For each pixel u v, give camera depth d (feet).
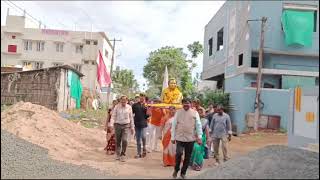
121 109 42.29
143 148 45.52
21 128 48.26
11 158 35.68
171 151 39.78
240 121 93.71
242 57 97.76
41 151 41.57
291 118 52.85
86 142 53.16
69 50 199.62
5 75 97.71
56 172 32.50
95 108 124.06
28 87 97.66
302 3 95.96
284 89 93.76
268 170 26.58
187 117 31.86
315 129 45.91
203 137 40.34
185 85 205.67
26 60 198.70
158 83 212.64
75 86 111.86
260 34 93.71
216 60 121.90
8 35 199.21
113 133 46.73
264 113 92.48
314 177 25.90
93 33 200.44
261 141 74.18
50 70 97.71
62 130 53.98
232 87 102.37
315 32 96.02
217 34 123.85
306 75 95.66
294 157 29.48
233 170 27.17
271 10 95.04
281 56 98.68
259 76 90.74
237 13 102.01
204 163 43.21
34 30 199.21
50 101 96.78
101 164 39.29
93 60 199.11
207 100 102.37
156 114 49.37
